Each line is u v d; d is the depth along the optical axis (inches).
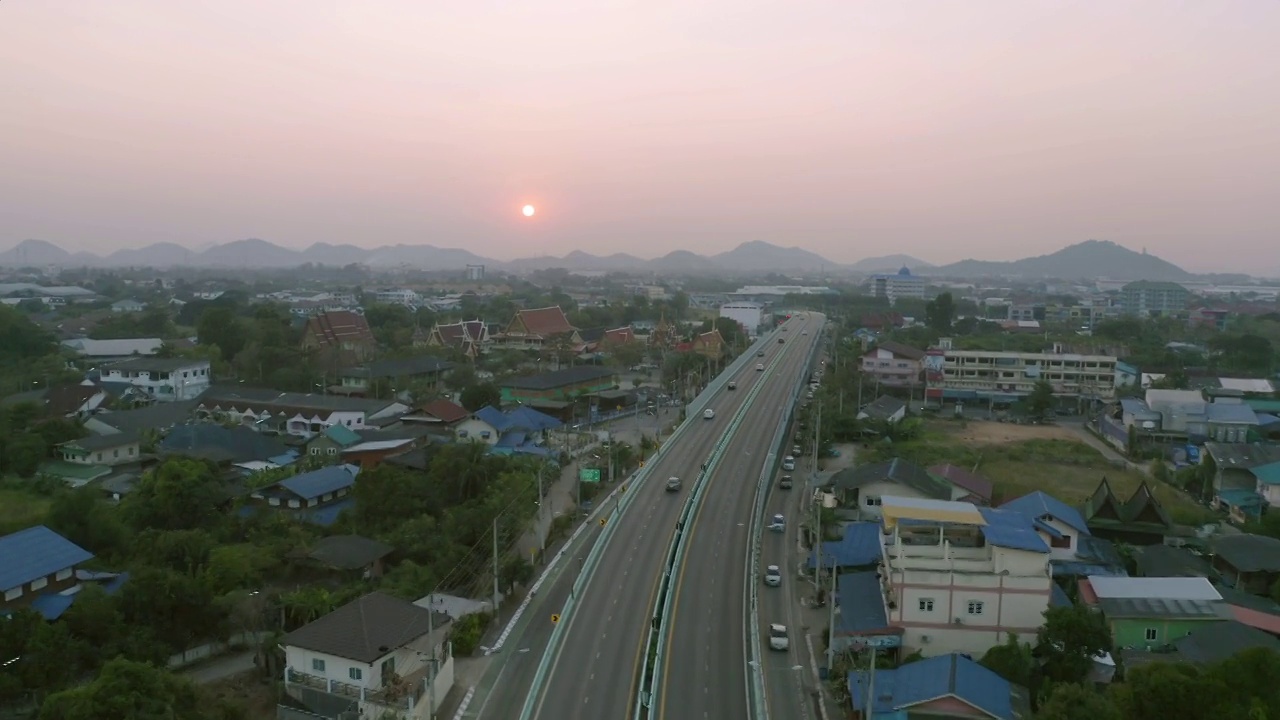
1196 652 1775.3
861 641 1838.1
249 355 4938.5
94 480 2957.7
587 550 2487.7
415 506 2647.6
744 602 2121.1
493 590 2126.0
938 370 5236.2
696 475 3221.0
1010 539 1876.2
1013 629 1827.0
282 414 3973.9
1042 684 1637.6
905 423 4200.3
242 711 1550.2
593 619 2018.9
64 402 3860.7
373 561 2269.9
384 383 4731.8
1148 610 1932.8
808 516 2778.1
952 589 1843.0
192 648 1856.5
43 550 2012.8
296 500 2711.6
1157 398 4141.2
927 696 1525.6
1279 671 1325.0
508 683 1728.6
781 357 6176.2
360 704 1499.8
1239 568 2234.3
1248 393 4616.1
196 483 2549.2
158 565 2111.2
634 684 1715.1
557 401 4503.0
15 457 3011.8
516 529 2498.8
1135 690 1376.7
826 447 3641.7
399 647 1611.7
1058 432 4387.3
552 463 3289.9
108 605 1771.7
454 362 5516.7
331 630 1627.7
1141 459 3772.1
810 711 1641.2
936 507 2052.2
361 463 3233.3
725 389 4904.0
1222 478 3095.5
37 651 1574.8
